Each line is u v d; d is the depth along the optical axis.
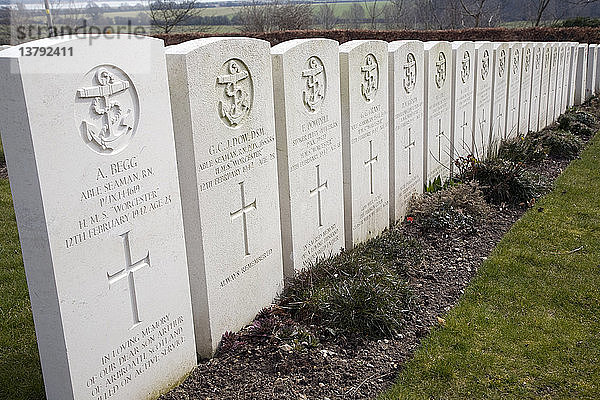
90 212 3.26
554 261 6.07
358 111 6.10
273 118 4.89
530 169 9.66
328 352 4.40
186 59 3.85
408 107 7.18
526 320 4.94
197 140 4.04
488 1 32.41
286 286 5.42
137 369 3.76
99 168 3.28
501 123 10.55
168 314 3.96
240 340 4.59
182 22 27.75
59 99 2.99
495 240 6.70
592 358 4.38
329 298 4.88
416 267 5.95
